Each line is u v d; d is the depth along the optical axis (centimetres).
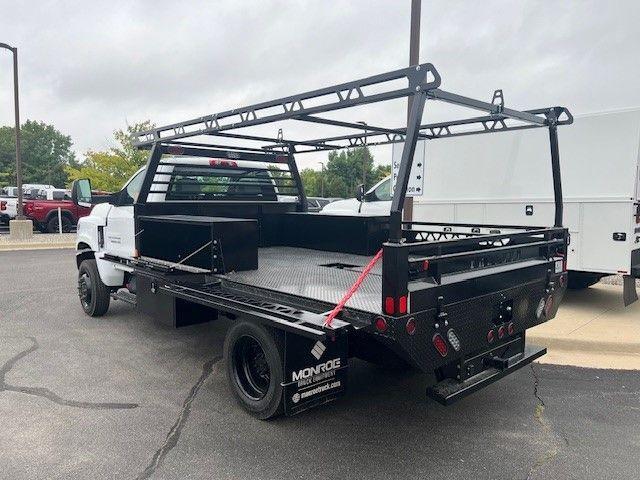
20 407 404
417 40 757
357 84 314
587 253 670
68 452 335
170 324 451
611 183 656
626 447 345
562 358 531
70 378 466
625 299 655
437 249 312
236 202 633
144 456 331
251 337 373
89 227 668
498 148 757
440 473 313
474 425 378
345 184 5581
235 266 453
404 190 283
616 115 648
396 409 404
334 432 365
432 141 826
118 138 2273
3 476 306
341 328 296
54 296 840
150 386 448
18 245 1625
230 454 334
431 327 304
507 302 364
